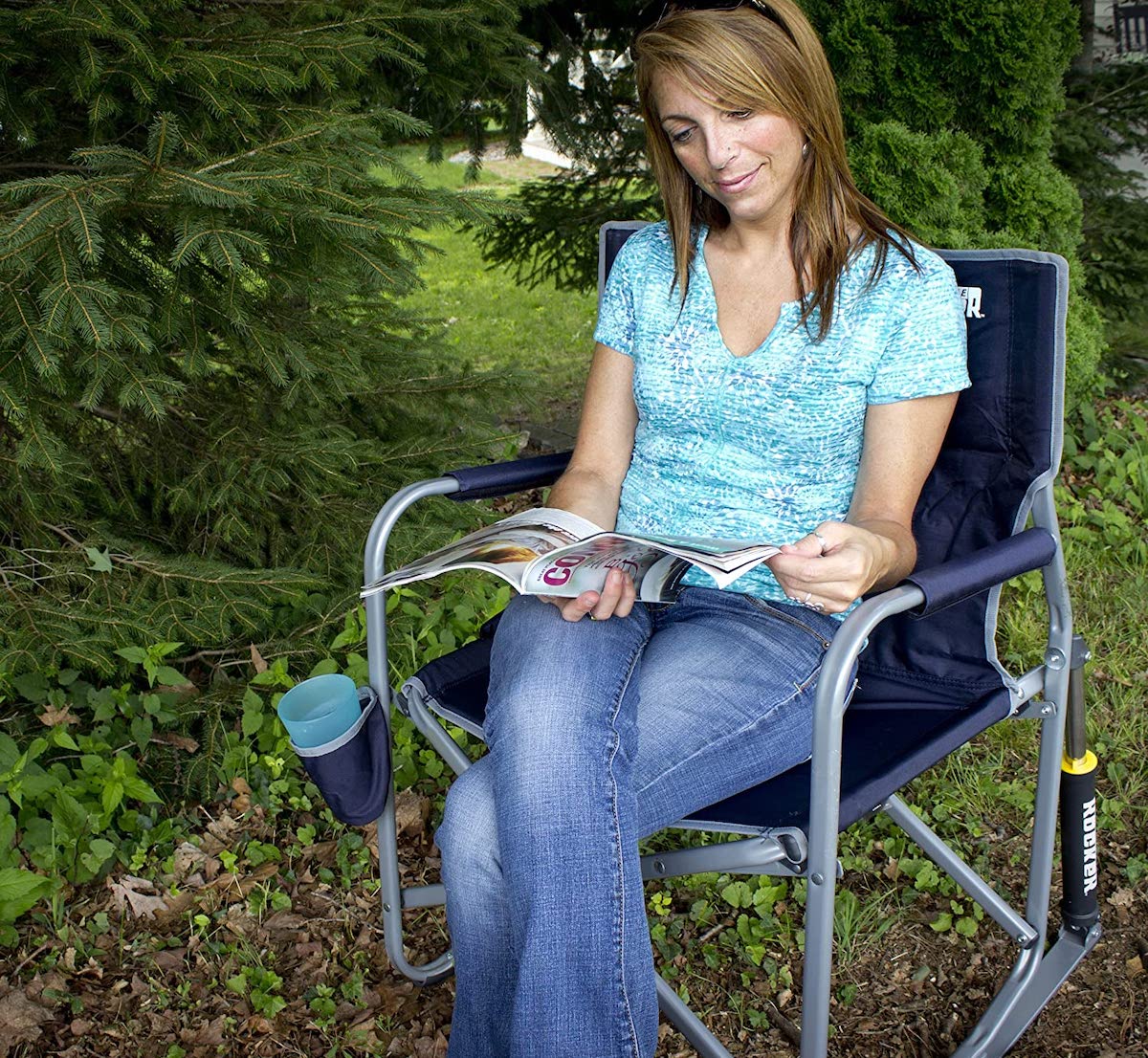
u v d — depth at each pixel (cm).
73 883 206
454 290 649
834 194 154
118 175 195
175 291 221
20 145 240
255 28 240
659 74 150
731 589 160
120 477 268
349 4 254
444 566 142
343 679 160
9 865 202
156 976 188
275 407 279
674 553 127
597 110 387
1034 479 162
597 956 127
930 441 155
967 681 163
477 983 139
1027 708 164
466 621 259
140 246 222
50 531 249
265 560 277
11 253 182
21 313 192
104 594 238
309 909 202
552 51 369
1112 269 395
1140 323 416
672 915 196
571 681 139
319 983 186
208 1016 180
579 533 153
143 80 214
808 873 129
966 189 307
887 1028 174
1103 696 244
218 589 242
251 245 198
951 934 191
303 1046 175
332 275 223
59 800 204
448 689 166
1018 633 264
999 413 164
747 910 198
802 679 149
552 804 130
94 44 223
